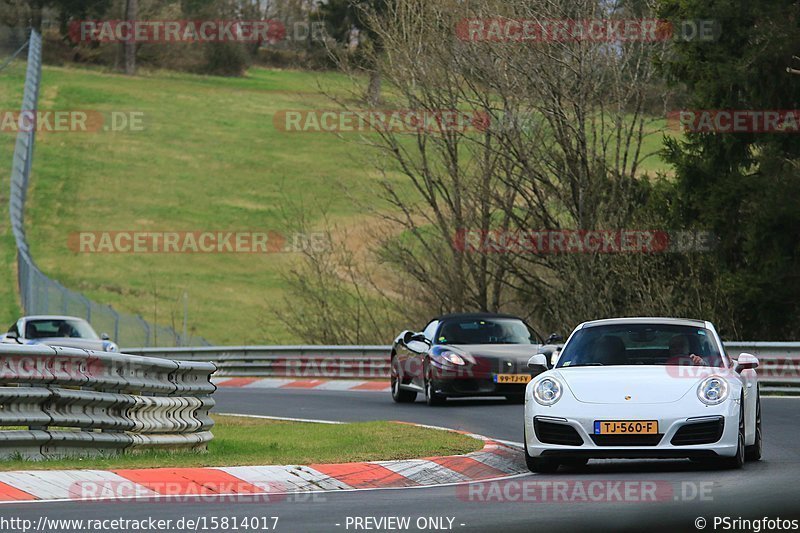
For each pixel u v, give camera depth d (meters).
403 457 44.50
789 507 32.69
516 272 116.00
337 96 120.06
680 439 41.22
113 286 197.00
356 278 149.12
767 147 110.56
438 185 118.62
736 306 106.00
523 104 110.62
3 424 39.44
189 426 48.56
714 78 109.62
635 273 102.25
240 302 192.88
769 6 109.94
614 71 108.88
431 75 113.94
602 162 109.81
